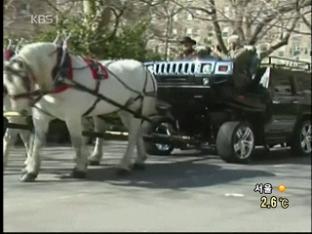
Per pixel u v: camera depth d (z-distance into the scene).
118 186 9.16
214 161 12.23
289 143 13.65
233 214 7.53
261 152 14.38
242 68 12.09
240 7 15.80
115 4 14.92
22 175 9.41
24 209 7.46
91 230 6.55
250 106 12.25
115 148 14.27
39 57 8.72
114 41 16.58
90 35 16.05
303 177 10.54
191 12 16.53
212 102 12.05
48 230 6.50
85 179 9.63
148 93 10.70
